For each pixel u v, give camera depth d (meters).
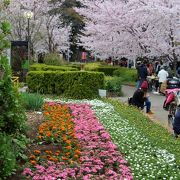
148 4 33.72
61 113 13.75
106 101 19.25
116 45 39.41
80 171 7.49
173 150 9.65
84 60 62.31
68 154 8.38
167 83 27.16
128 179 7.20
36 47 47.84
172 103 15.38
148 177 7.40
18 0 42.16
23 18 41.97
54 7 51.97
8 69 7.23
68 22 59.81
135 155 8.78
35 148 8.96
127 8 37.78
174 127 12.53
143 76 27.69
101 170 7.73
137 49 37.66
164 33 33.53
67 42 58.09
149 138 10.65
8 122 7.79
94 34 42.31
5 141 6.47
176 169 8.11
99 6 39.91
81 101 19.02
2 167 6.27
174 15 32.50
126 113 15.13
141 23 35.25
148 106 18.83
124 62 50.16
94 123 12.24
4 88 7.31
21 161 7.83
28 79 22.00
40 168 7.35
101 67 41.06
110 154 8.61
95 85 20.80
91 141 9.84
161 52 34.03
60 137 9.87
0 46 7.27
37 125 11.41
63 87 21.31
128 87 33.41
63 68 28.22
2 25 7.37
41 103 15.23
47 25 47.50
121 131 11.46
